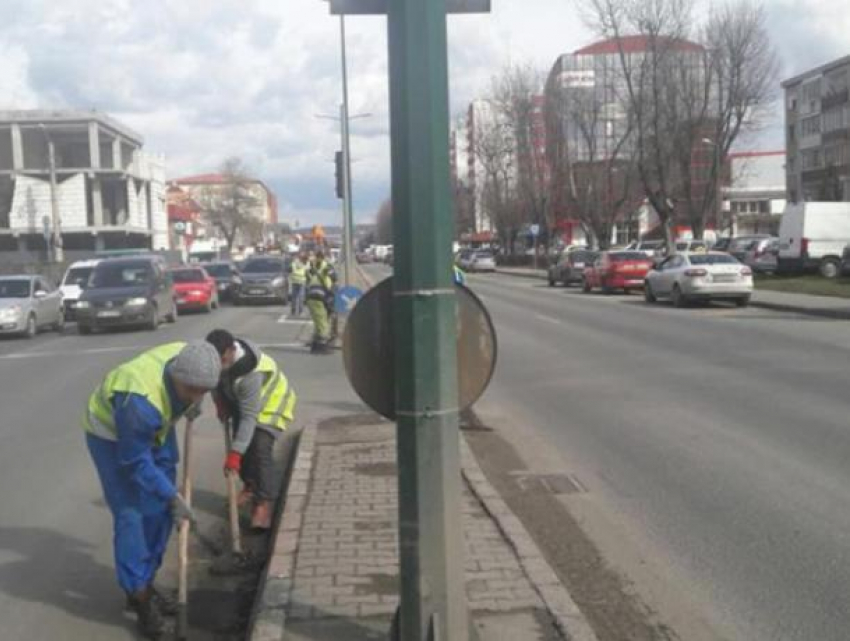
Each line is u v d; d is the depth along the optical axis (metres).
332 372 15.48
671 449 8.91
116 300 24.89
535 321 23.55
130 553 4.89
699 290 27.25
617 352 16.72
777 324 21.20
